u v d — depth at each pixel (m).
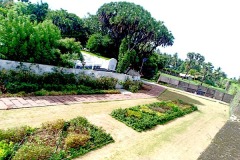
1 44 14.14
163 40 31.64
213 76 73.44
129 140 10.75
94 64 26.91
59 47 18.92
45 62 16.41
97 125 11.57
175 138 12.45
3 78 13.30
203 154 5.15
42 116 10.96
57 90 15.59
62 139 8.98
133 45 32.06
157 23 29.92
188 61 80.81
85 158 8.23
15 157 6.82
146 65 42.06
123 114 13.92
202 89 37.53
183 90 38.56
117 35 34.59
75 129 10.03
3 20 14.33
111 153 9.07
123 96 20.39
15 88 13.01
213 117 20.30
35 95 13.57
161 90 31.28
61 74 16.69
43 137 8.75
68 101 14.25
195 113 20.25
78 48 20.36
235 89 35.84
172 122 15.45
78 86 17.52
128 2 31.20
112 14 31.20
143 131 12.37
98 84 19.95
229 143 5.51
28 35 15.15
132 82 25.20
